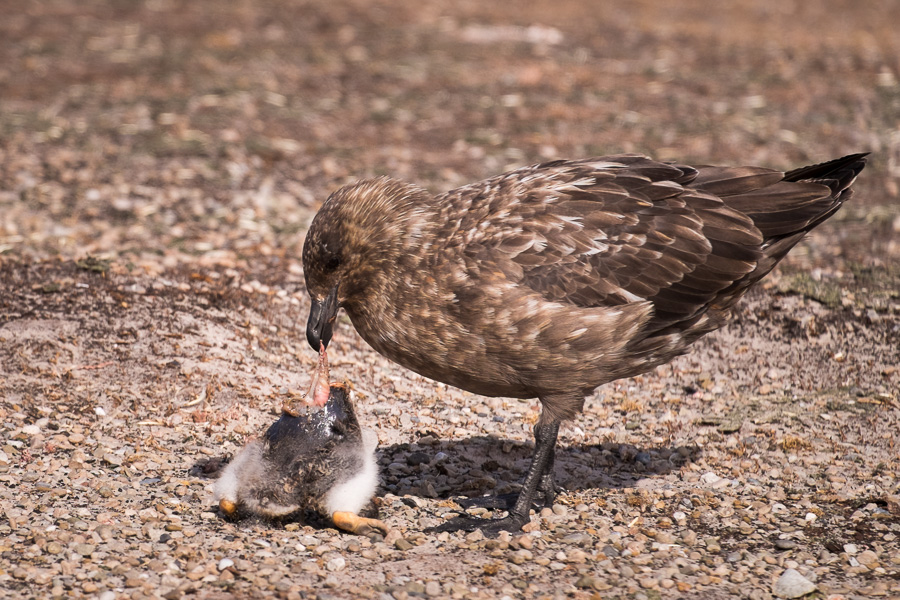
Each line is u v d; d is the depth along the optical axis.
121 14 32.22
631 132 21.56
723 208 9.38
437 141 21.14
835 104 23.38
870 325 13.16
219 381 11.60
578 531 8.96
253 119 22.02
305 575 7.98
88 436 10.36
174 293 13.55
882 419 11.22
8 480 9.32
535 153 20.27
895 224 16.22
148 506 9.03
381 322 9.25
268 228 16.56
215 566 7.99
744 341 13.09
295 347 12.65
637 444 10.90
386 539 8.66
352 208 9.13
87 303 13.03
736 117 22.45
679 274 9.17
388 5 34.69
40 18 31.05
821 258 15.16
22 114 21.80
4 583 7.64
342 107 23.25
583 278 8.98
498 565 8.29
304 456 8.62
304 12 33.12
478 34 30.53
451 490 9.95
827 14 35.72
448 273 8.90
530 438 11.03
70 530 8.48
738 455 10.58
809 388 11.99
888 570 8.40
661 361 9.74
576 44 29.62
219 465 9.94
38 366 11.58
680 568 8.35
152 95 23.50
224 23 31.30
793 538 8.93
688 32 31.80
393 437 10.88
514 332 8.82
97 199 17.39
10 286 13.38
